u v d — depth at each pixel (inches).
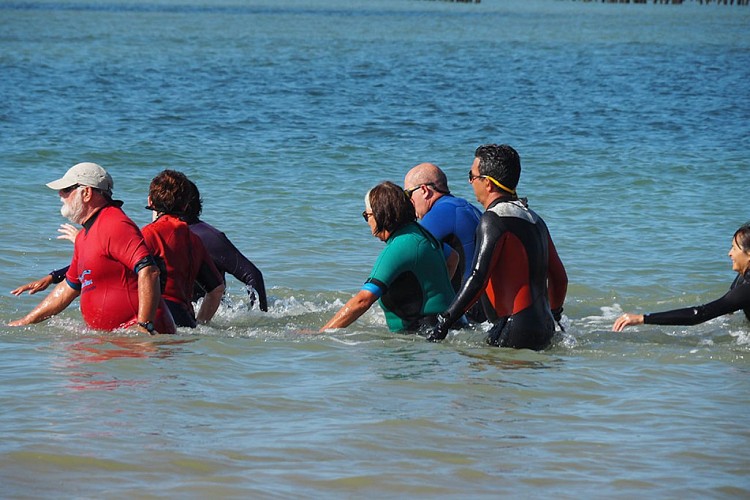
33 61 3799.2
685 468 502.6
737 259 811.4
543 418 578.9
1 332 768.9
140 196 1478.8
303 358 708.7
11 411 567.5
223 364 684.7
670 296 992.9
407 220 800.9
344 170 1763.0
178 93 2915.8
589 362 716.0
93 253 765.3
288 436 535.2
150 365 674.8
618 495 466.9
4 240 1145.4
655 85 3400.6
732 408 603.5
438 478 482.3
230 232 1255.5
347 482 473.7
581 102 2908.5
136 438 526.0
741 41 5905.5
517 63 4207.7
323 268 1091.9
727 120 2546.8
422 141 2135.8
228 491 458.3
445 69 3880.4
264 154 1907.0
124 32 5866.1
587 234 1289.4
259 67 3801.7
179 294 812.6
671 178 1716.3
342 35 6028.5
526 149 2037.4
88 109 2502.5
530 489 472.1
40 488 457.7
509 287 752.3
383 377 660.1
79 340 744.3
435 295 799.1
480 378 663.1
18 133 2059.5
